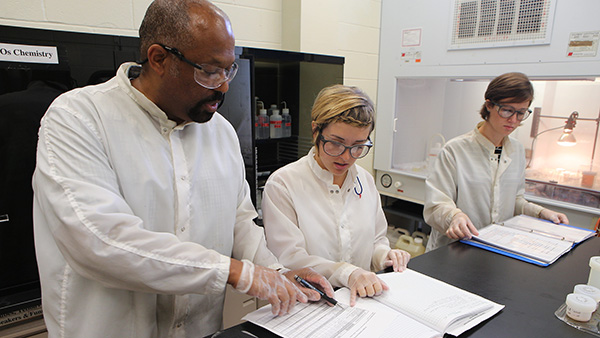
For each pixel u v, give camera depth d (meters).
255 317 0.75
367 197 1.17
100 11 1.57
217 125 0.99
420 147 2.52
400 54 2.43
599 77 1.69
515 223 1.43
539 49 1.84
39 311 1.19
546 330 0.74
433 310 0.77
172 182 0.85
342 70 2.15
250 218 1.06
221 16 0.75
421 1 2.26
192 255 0.74
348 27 2.38
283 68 2.13
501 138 1.56
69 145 0.71
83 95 0.79
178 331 0.92
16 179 1.08
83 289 0.78
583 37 1.69
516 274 1.00
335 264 0.95
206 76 0.74
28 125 1.08
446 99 2.36
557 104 1.94
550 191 1.93
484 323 0.76
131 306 0.83
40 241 0.78
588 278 0.98
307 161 1.13
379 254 1.12
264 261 0.96
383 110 2.59
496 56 1.99
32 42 1.06
